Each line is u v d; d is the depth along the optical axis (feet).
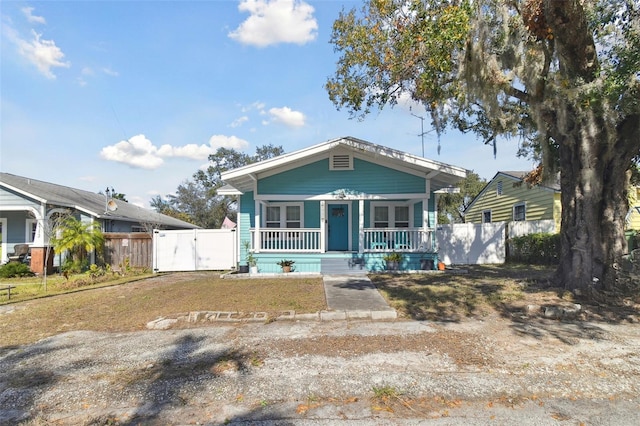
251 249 43.39
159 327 19.66
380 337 17.01
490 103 26.07
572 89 22.54
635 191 49.67
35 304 26.40
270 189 41.57
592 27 24.94
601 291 23.86
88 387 12.35
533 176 44.73
